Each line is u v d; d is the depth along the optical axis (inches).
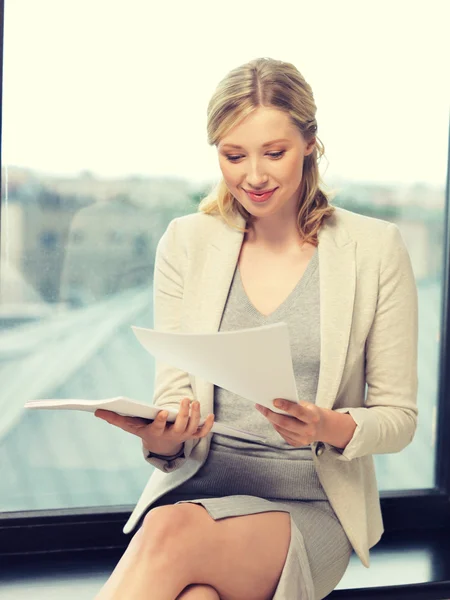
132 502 88.2
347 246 64.9
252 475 63.7
